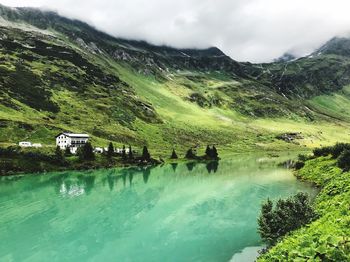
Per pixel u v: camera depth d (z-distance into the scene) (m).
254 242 59.44
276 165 179.50
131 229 71.06
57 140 191.62
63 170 153.38
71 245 62.28
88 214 83.56
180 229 70.00
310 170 120.94
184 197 101.94
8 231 70.75
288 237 41.44
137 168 171.62
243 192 104.62
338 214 41.56
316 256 24.78
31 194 106.44
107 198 101.69
